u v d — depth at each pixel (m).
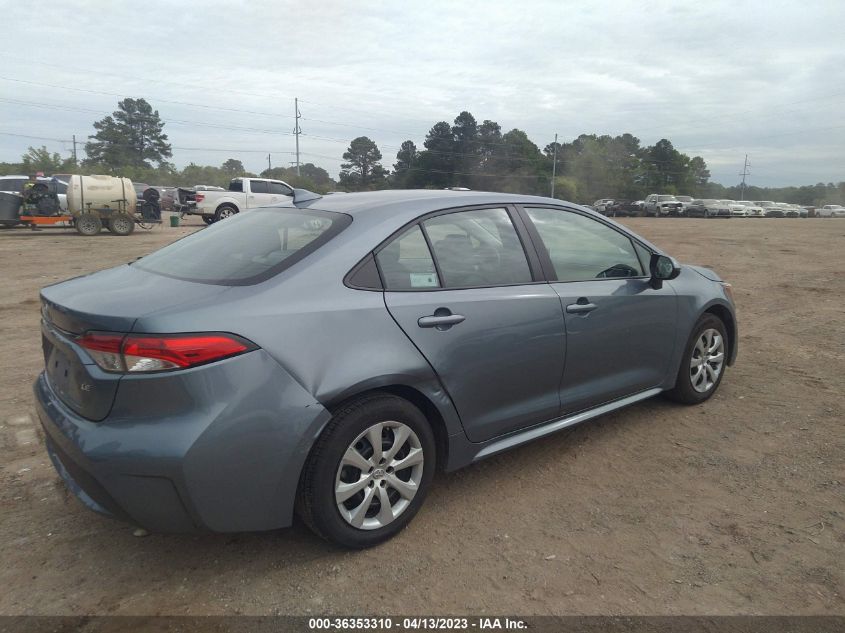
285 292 2.76
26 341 6.65
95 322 2.52
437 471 3.77
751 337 6.98
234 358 2.53
